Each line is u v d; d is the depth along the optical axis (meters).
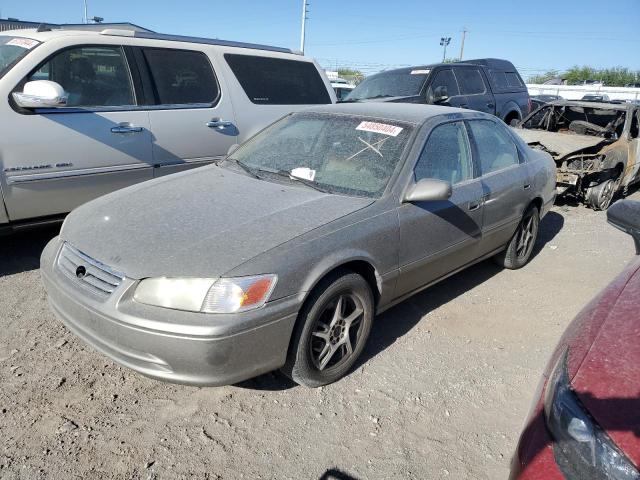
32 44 4.46
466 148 4.09
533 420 1.79
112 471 2.37
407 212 3.34
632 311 1.96
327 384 3.08
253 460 2.50
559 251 5.79
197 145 5.27
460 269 4.16
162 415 2.76
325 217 2.99
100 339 2.62
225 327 2.42
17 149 4.11
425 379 3.22
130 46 4.90
